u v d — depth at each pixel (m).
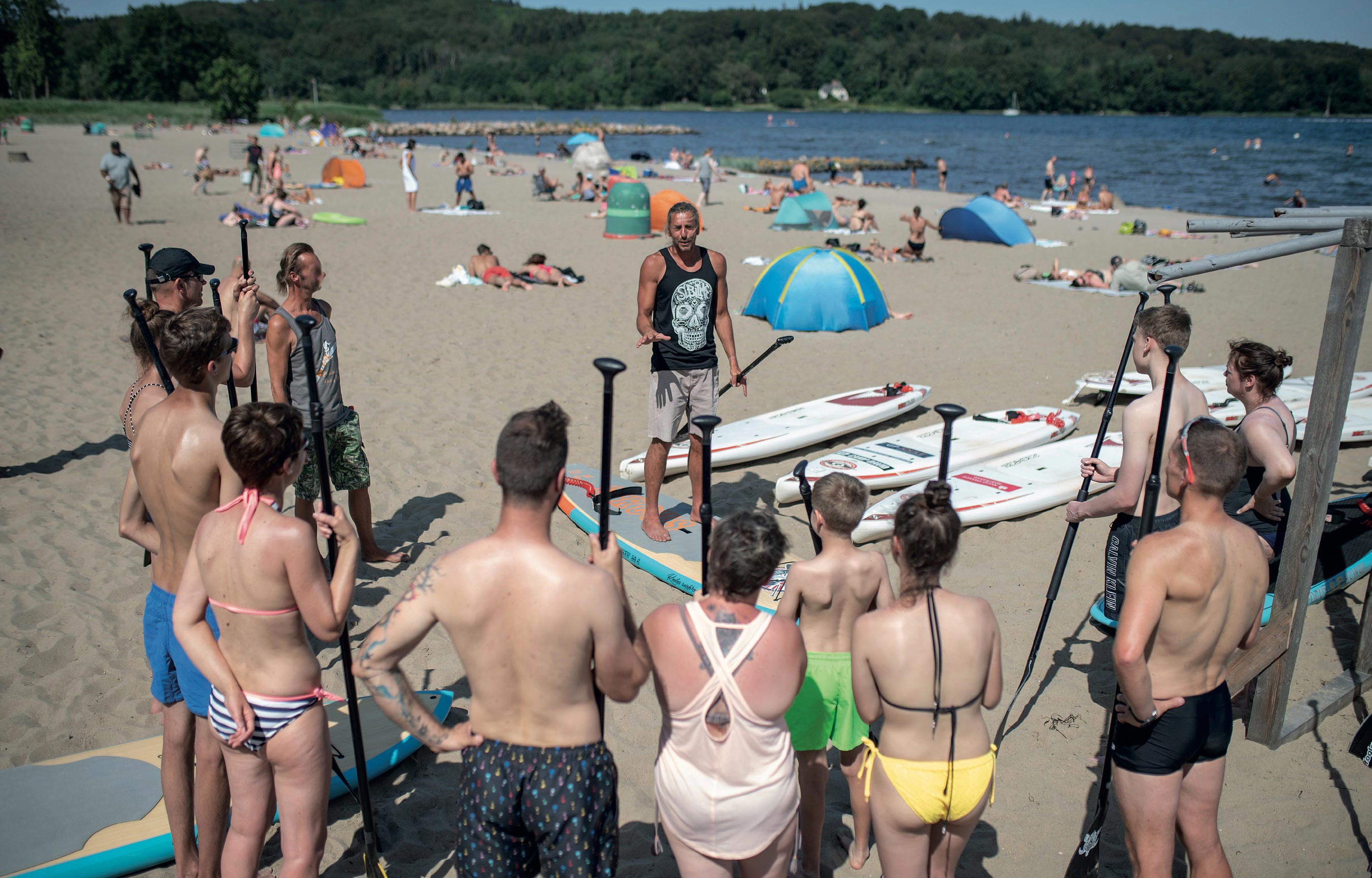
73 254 14.70
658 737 3.99
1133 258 18.22
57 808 3.28
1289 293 14.36
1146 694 2.55
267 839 3.31
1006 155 61.28
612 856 2.39
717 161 49.41
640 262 16.44
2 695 4.08
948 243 20.39
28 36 87.06
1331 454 3.57
